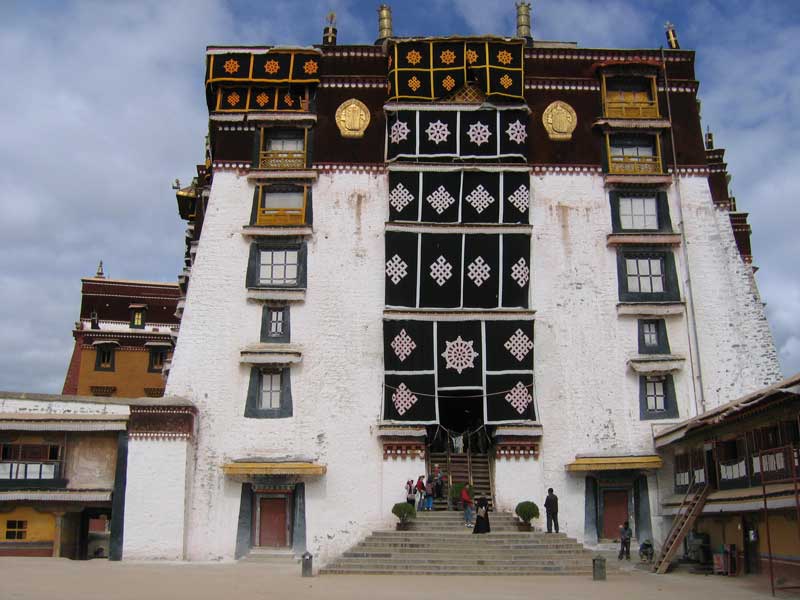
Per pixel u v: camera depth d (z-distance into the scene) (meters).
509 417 30.42
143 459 28.88
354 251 32.03
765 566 23.09
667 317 31.72
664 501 29.72
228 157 32.88
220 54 33.50
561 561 24.38
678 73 34.31
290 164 32.84
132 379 51.00
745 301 32.12
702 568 25.38
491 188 32.47
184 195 39.44
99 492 28.73
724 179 36.09
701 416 25.88
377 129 33.25
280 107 33.34
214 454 29.95
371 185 32.69
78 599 16.84
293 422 30.36
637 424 30.75
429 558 24.50
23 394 29.62
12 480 28.62
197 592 18.61
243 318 31.30
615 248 32.38
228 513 29.44
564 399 30.91
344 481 29.86
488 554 24.80
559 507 29.81
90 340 51.25
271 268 32.03
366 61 33.84
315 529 29.39
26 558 27.23
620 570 25.34
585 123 33.59
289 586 20.17
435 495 29.45
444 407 33.09
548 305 31.81
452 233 31.92
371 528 29.41
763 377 31.27
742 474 23.53
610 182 32.78
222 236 32.09
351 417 30.44
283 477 29.72
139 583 20.30
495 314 31.25
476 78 33.06
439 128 32.81
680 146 33.59
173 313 52.91
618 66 33.88
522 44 33.56
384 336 30.92
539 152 33.22
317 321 31.31
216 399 30.47
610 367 31.30
